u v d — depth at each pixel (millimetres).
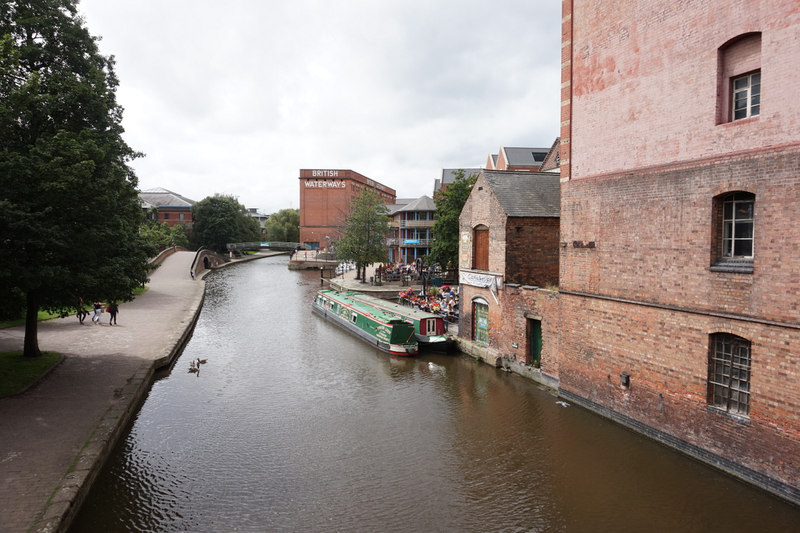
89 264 13578
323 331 26094
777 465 8836
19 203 11836
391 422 13570
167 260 56000
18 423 11242
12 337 19641
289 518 9078
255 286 45562
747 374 9477
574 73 13680
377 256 41562
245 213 92188
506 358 17609
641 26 11445
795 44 8375
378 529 8734
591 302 13281
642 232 11586
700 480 9867
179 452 11711
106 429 11133
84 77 15383
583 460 11055
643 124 11484
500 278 17641
